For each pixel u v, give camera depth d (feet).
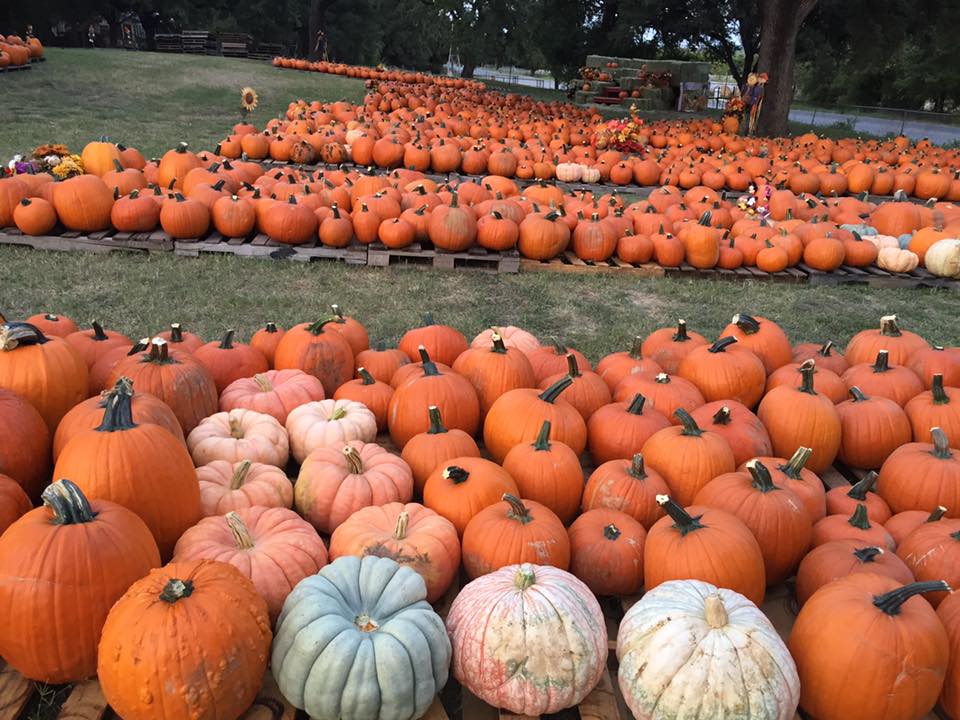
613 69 102.47
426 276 25.08
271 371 13.39
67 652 7.32
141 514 8.54
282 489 10.25
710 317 22.90
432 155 42.70
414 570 8.68
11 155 38.81
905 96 159.02
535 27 117.19
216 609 6.93
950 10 83.46
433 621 7.65
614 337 20.83
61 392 10.77
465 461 10.32
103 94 65.10
